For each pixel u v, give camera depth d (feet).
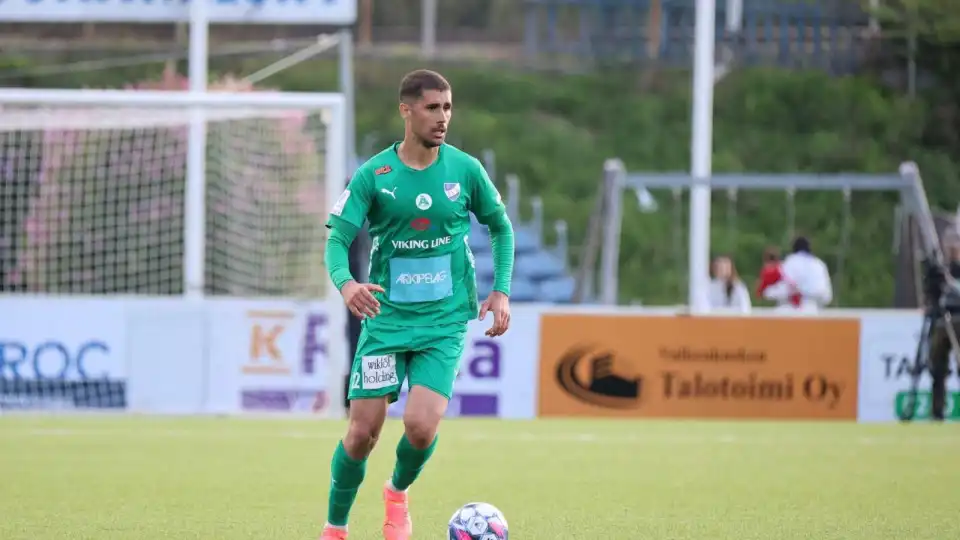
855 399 172.55
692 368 170.71
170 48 346.33
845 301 295.89
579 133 341.82
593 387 169.89
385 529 68.64
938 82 367.45
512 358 169.48
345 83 244.83
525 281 252.42
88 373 163.02
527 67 366.43
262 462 114.73
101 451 122.72
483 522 66.23
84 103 155.02
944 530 80.59
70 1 196.24
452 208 65.82
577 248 297.94
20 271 196.44
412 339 65.21
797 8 367.04
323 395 166.20
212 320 164.96
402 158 65.98
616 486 101.81
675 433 148.97
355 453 66.03
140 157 202.49
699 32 206.59
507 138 336.08
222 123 202.39
